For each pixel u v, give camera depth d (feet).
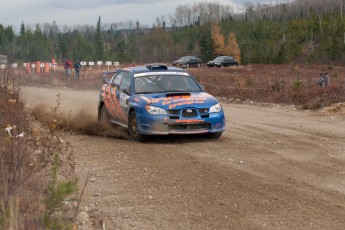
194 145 33.09
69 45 371.35
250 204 20.79
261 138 36.22
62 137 35.70
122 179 24.77
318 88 67.05
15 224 13.52
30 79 110.83
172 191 22.67
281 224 18.54
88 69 170.60
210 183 23.80
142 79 37.58
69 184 16.81
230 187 23.16
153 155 29.99
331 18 410.72
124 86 38.52
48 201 16.58
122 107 37.45
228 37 409.69
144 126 34.09
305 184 23.80
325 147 32.91
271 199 21.44
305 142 34.68
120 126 40.47
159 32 489.67
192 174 25.39
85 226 18.22
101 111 42.27
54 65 147.54
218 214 19.63
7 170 19.20
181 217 19.36
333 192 22.57
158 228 18.26
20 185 17.94
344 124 44.52
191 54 407.44
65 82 114.52
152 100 34.53
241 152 30.89
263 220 18.95
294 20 438.40
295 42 320.29
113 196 22.08
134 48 438.81
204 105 34.53
